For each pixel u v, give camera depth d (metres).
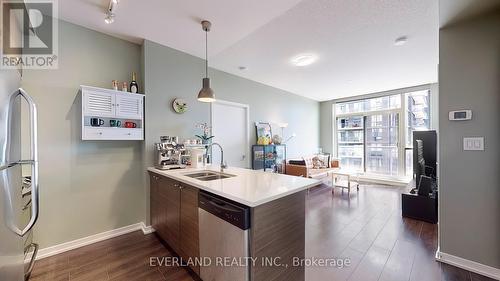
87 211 2.32
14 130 1.13
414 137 4.29
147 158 2.60
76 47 2.26
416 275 1.78
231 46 2.87
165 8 1.98
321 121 6.73
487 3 1.63
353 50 3.00
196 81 3.10
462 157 1.91
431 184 3.11
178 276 1.78
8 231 1.04
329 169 5.20
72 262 1.97
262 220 1.34
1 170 0.96
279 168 4.86
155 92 2.67
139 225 2.66
